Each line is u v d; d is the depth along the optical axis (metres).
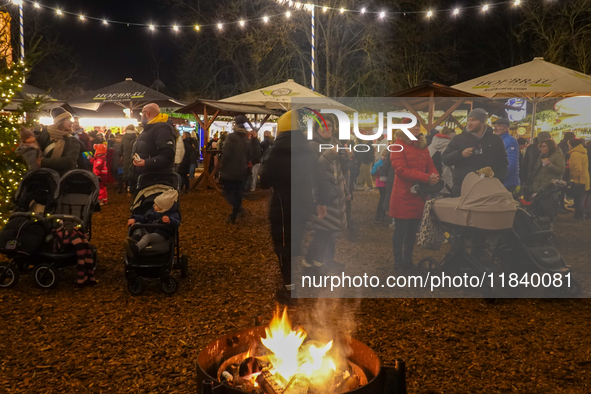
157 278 5.73
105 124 19.78
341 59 32.00
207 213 11.27
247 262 6.82
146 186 5.72
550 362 3.71
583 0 25.06
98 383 3.34
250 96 13.20
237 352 2.80
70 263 5.62
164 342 4.04
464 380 3.42
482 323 4.54
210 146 17.12
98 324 4.43
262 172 5.10
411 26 31.02
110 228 9.14
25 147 6.27
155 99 18.33
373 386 2.33
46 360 3.68
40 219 5.39
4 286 5.46
